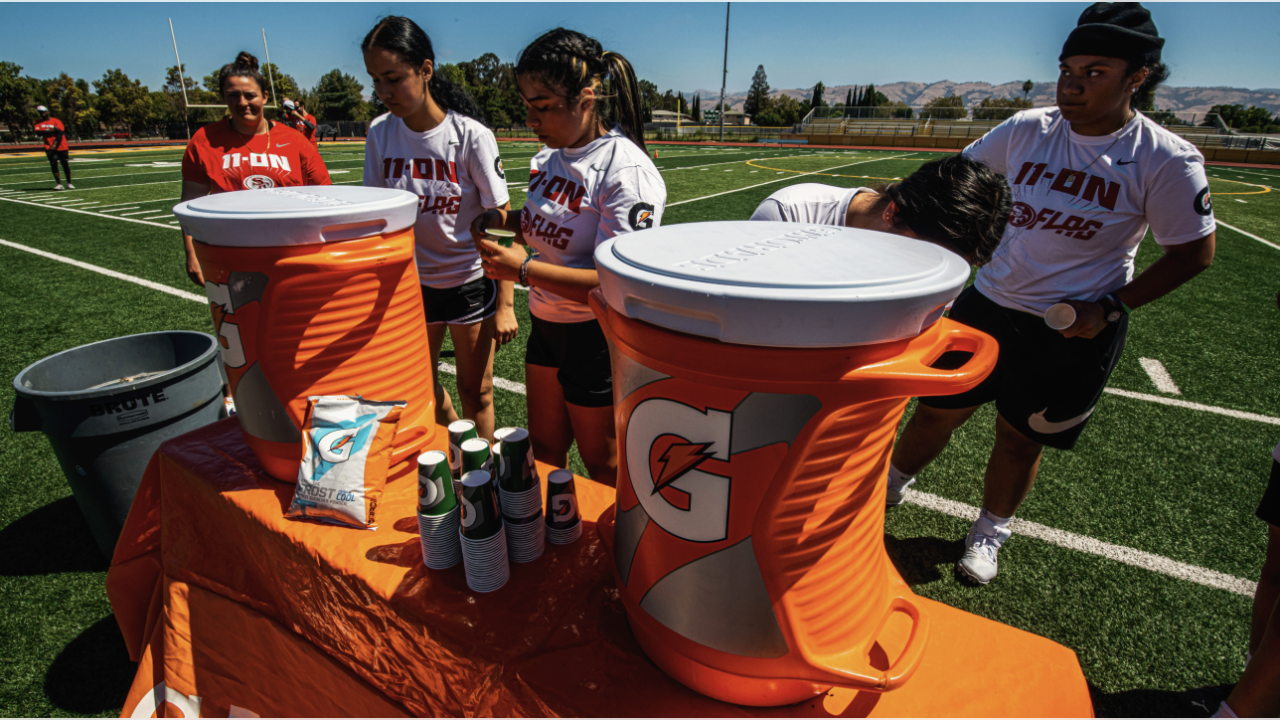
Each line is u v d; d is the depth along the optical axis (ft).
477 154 7.47
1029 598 7.20
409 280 4.44
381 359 4.36
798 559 2.52
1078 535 8.30
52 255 22.80
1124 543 8.16
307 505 4.26
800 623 2.61
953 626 3.47
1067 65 5.65
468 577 3.65
